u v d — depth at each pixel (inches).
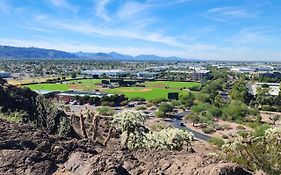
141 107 5659.5
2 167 653.3
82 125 1577.3
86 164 668.7
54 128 1561.3
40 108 1611.7
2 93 1526.8
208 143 3019.2
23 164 667.4
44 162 681.0
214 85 7869.1
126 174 673.0
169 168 758.5
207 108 5329.7
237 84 7401.6
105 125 2153.1
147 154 852.6
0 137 735.1
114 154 816.9
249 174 700.0
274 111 5767.7
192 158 783.1
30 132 787.4
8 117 1227.9
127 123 1373.0
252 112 5255.9
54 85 7524.6
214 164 722.8
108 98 5871.1
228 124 4648.1
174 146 1323.8
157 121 4709.6
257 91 6973.4
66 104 5565.9
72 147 770.8
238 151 1147.9
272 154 1077.8
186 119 4928.6
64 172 669.3
